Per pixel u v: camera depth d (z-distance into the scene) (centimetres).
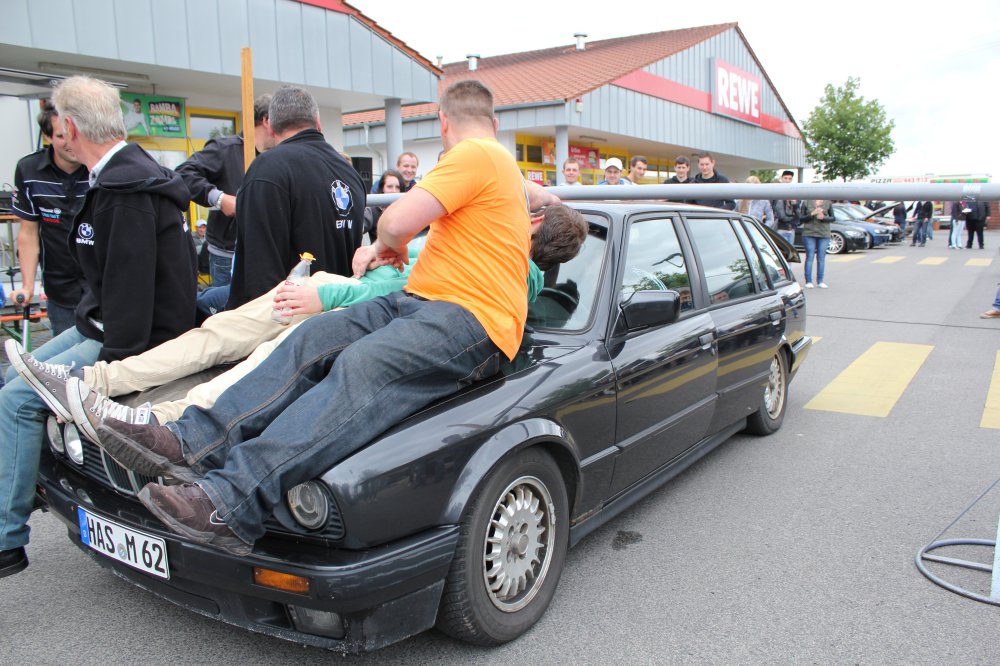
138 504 258
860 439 504
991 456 467
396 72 1138
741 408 446
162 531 237
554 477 281
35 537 364
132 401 274
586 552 342
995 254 2094
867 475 438
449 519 235
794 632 277
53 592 308
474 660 258
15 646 268
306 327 251
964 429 522
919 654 263
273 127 354
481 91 273
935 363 720
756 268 480
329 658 261
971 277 1463
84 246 296
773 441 501
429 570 229
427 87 1193
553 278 337
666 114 2133
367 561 216
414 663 256
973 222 2348
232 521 207
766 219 1272
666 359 344
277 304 273
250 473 210
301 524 224
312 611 222
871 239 2372
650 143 2158
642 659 260
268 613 229
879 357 752
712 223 441
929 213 2673
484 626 254
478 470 242
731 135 2577
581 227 316
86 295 313
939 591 307
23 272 493
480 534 247
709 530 364
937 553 338
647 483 358
